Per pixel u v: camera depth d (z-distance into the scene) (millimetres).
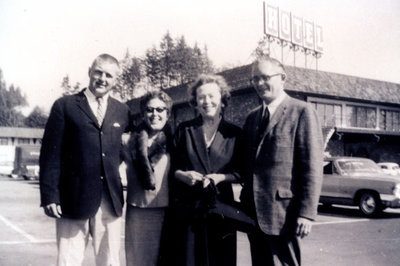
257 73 2807
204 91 2828
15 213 8984
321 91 15453
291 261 2693
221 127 2924
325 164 9867
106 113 2861
